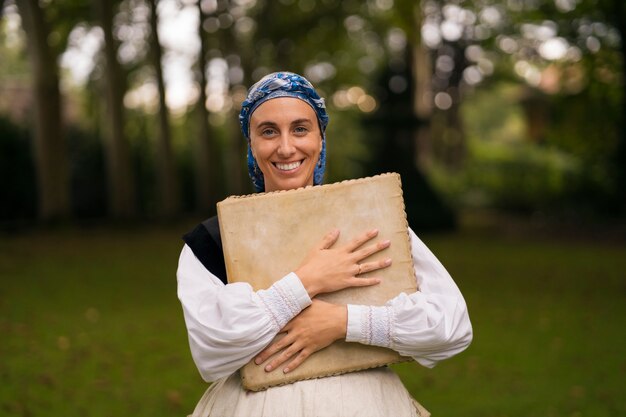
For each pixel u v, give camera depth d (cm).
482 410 400
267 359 167
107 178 1670
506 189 1998
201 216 1596
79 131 1678
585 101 1559
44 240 1177
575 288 817
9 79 2620
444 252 1170
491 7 1619
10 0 1305
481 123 4525
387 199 176
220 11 1599
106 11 1372
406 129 1498
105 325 609
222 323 163
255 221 171
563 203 1845
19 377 455
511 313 675
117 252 1078
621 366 491
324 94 1938
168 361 500
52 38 1523
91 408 401
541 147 2239
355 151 2262
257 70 1794
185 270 175
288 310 163
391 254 174
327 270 167
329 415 164
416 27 1345
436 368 491
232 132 1722
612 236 1427
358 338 166
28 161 1429
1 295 732
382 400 171
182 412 398
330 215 174
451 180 2106
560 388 441
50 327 598
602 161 1745
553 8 1445
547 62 1638
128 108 1831
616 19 1345
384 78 1516
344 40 1758
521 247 1251
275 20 1636
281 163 183
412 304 168
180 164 1886
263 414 165
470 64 2228
